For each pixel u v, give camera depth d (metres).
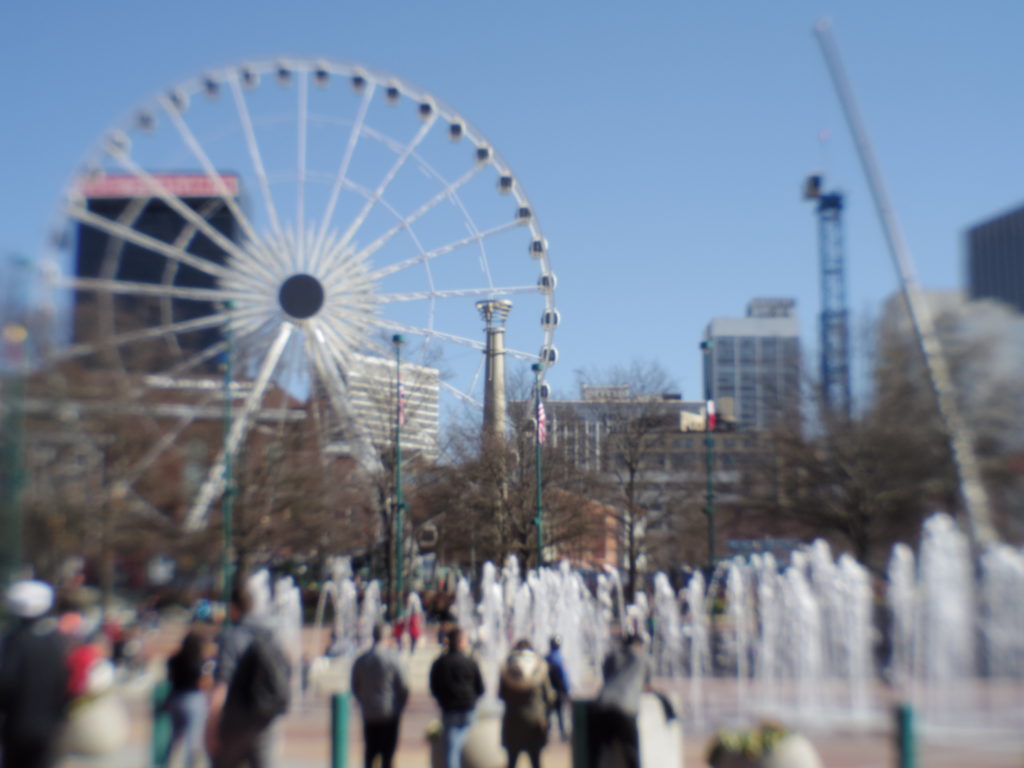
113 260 64.06
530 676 17.50
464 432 84.88
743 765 15.85
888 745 23.30
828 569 42.00
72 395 55.25
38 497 53.00
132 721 27.00
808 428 59.09
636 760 15.88
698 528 81.19
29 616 12.93
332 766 17.69
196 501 61.03
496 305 94.31
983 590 36.78
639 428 82.19
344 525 74.38
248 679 13.99
